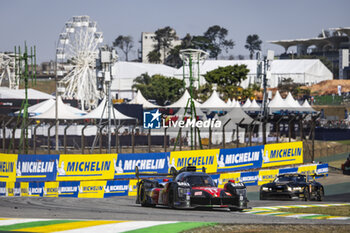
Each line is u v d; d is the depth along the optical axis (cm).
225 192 5544
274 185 8169
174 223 4062
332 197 9475
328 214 5622
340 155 19338
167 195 5616
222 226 4097
